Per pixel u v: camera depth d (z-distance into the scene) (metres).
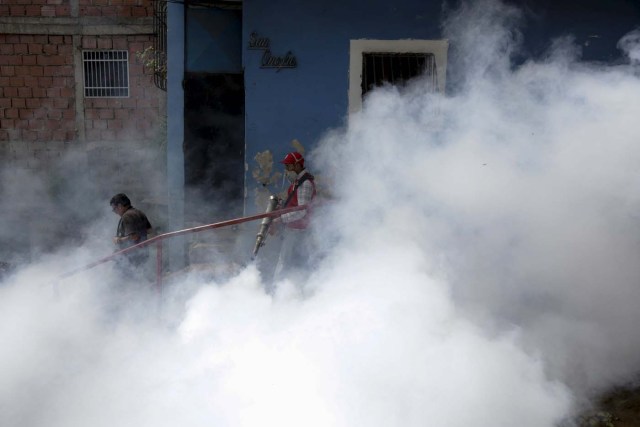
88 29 10.94
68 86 11.17
